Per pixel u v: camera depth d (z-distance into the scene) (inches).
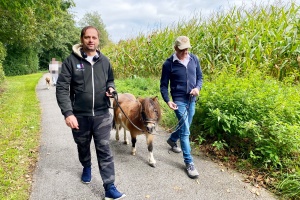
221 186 133.5
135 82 382.0
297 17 281.6
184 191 129.8
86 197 125.5
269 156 141.6
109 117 122.7
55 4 378.0
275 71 255.8
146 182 138.3
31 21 591.5
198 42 318.3
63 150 183.2
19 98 397.1
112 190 120.3
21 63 1108.5
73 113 117.3
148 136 152.8
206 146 177.6
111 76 123.3
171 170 150.9
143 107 137.6
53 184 137.1
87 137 122.5
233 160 157.3
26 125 242.1
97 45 114.5
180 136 145.6
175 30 400.5
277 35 266.8
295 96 169.2
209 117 177.0
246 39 271.0
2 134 216.5
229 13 317.1
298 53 251.1
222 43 290.0
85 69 112.9
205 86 192.4
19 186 134.0
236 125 153.9
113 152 177.2
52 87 527.5
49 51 1531.7
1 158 165.5
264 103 158.1
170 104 142.0
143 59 429.4
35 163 162.6
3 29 585.0
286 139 136.6
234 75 217.8
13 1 321.1
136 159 165.8
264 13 311.3
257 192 127.0
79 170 152.8
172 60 145.6
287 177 128.0
